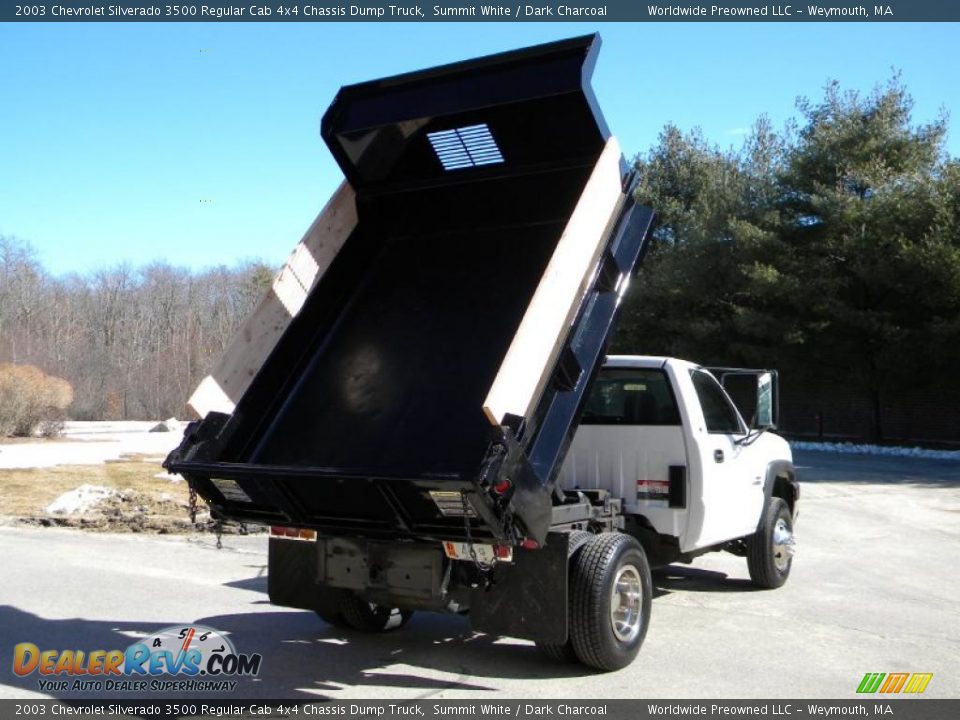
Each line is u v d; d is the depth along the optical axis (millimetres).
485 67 6027
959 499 14633
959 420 25875
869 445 26297
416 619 7086
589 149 5965
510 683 5375
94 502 13422
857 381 25859
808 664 5781
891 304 24906
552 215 6168
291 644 6242
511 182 6324
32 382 28500
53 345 53594
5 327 58438
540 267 5965
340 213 6367
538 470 4867
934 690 5270
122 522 12039
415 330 6023
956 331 22172
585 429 7141
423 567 5152
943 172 23703
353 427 5629
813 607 7438
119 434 31547
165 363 57406
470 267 6234
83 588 8039
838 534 11391
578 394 5254
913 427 27125
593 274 5500
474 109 6004
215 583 8359
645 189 36156
